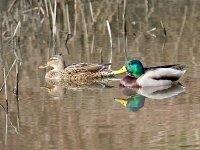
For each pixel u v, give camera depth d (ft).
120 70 59.67
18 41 75.66
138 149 41.45
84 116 48.88
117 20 81.87
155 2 93.09
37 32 81.61
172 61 64.13
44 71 64.75
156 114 48.78
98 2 93.30
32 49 73.26
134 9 89.86
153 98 53.93
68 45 74.64
